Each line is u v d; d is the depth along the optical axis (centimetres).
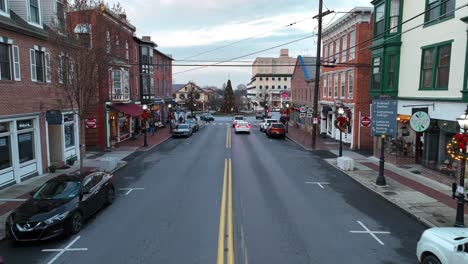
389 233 988
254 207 1214
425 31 1719
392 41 1975
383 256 839
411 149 1983
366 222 1077
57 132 1973
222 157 2320
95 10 1585
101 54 1588
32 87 1691
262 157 2328
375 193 1404
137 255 842
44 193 1039
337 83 3170
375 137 2273
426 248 715
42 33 1723
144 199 1323
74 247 891
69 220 949
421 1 1755
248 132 4119
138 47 3769
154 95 4366
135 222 1068
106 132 2661
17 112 1575
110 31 1700
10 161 1554
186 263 798
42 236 898
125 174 1795
